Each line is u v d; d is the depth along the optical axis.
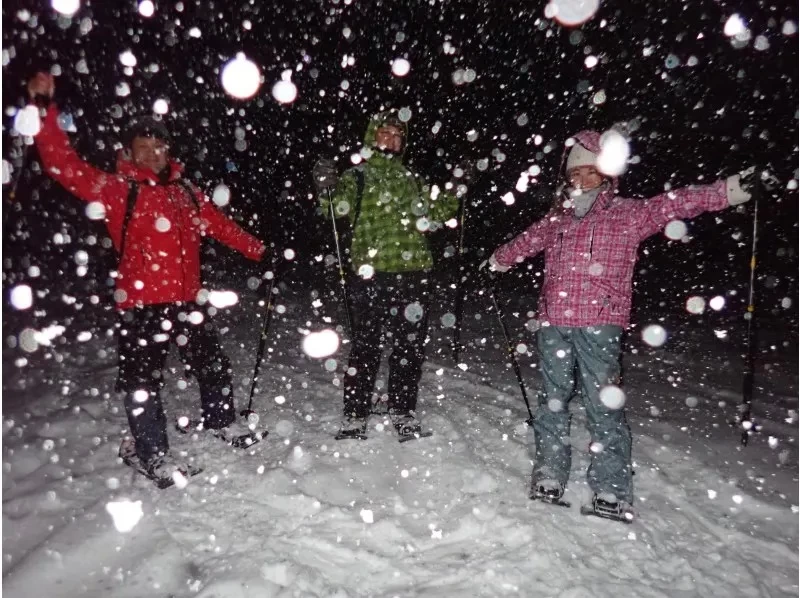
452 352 5.27
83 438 3.08
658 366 4.82
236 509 2.45
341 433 3.16
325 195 3.19
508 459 2.97
